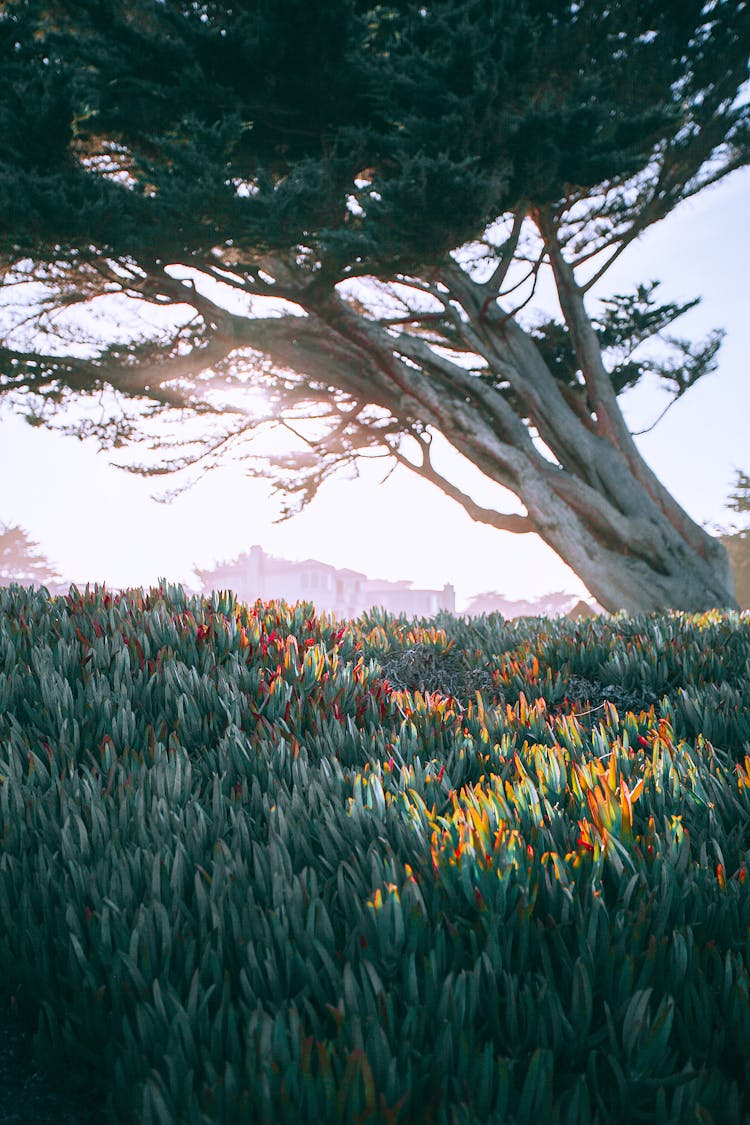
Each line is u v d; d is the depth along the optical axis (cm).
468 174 1295
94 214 1376
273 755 392
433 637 894
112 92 1600
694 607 2059
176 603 702
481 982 218
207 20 1628
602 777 338
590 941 228
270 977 215
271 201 1392
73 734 411
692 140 2092
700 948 236
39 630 571
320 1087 175
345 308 1866
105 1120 222
